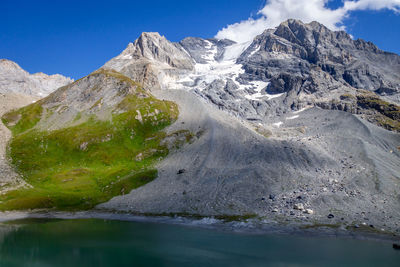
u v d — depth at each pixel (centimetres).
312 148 16012
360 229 8569
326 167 13900
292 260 6388
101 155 18088
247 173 13088
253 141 17088
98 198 13212
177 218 10431
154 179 14625
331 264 6144
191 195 12225
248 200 11150
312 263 6212
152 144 19162
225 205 11012
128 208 11881
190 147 17988
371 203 10362
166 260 6419
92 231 8944
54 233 8681
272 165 13838
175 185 13525
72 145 18988
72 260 6394
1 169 15825
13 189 13762
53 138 19938
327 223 9056
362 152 15638
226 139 17762
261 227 9038
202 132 19650
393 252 6906
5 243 7644
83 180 15162
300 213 9800
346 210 9856
